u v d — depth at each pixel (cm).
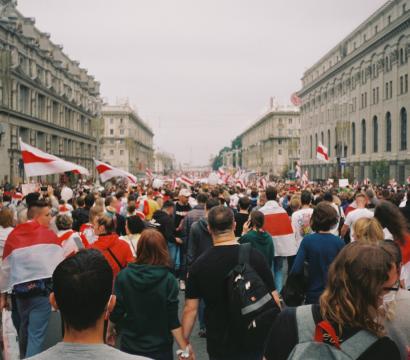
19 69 5109
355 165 7281
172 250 1316
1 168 4803
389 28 5781
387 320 359
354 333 293
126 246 722
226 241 516
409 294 372
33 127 5853
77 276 268
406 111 5516
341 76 7975
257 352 469
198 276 502
